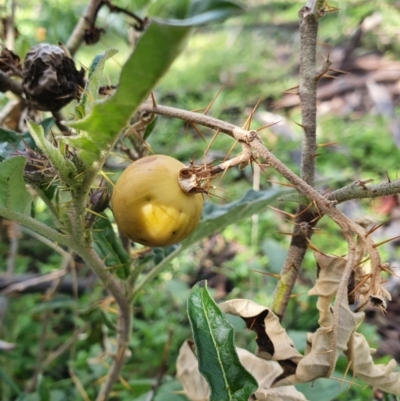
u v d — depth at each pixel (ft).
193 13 0.26
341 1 2.27
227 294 1.20
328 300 0.39
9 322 1.05
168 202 0.38
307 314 0.88
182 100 2.06
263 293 1.08
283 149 1.59
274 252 0.74
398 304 1.13
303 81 0.42
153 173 0.38
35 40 0.81
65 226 0.44
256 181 0.89
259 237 1.34
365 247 0.35
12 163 0.38
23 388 0.97
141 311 1.14
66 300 0.90
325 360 0.38
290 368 0.41
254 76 2.19
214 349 0.33
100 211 0.44
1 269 1.23
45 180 0.42
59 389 0.92
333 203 0.36
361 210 1.34
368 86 1.90
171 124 1.81
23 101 0.63
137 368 0.98
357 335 0.41
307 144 0.42
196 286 0.34
